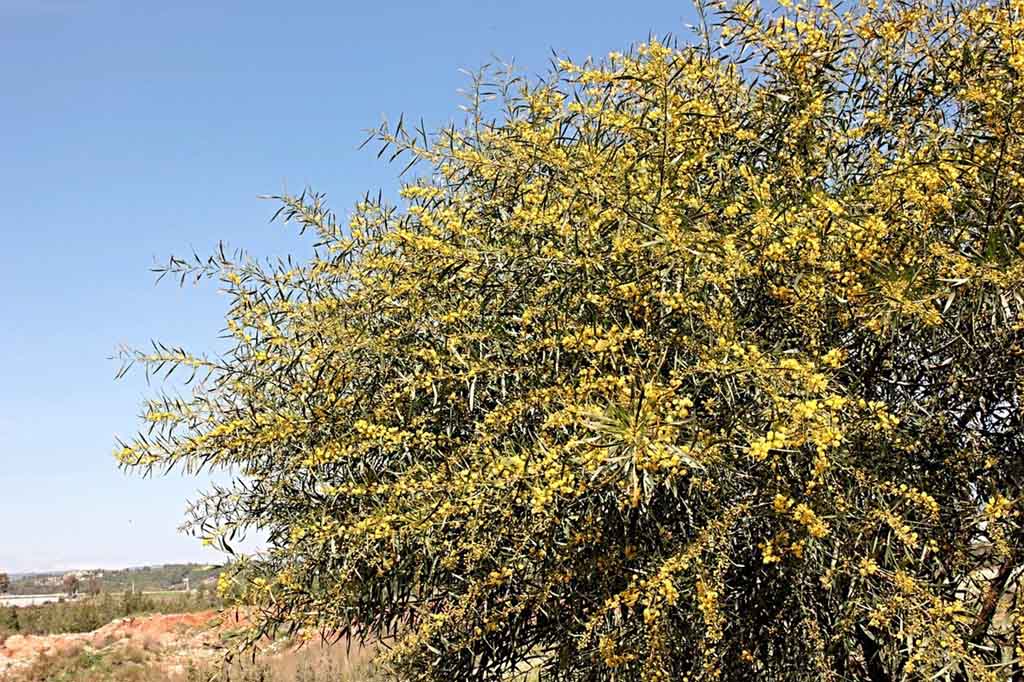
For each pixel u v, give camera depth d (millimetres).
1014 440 4117
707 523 3506
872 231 3617
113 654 17422
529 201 4074
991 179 3703
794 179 4070
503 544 3988
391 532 3936
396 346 4164
